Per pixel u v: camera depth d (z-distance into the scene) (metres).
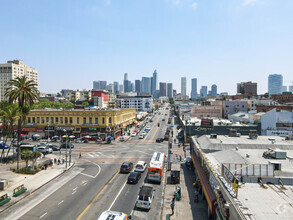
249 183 17.11
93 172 36.91
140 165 37.06
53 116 71.00
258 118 65.31
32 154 35.97
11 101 42.84
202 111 104.94
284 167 19.58
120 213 18.45
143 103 189.12
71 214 21.94
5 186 28.78
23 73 196.38
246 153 24.56
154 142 68.12
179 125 104.12
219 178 17.66
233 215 13.17
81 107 95.50
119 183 31.53
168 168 39.06
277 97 136.25
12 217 21.20
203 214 22.02
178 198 25.73
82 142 66.81
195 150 31.89
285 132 60.47
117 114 74.75
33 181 31.67
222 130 64.75
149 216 21.92
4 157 44.06
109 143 65.31
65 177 34.25
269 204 13.64
